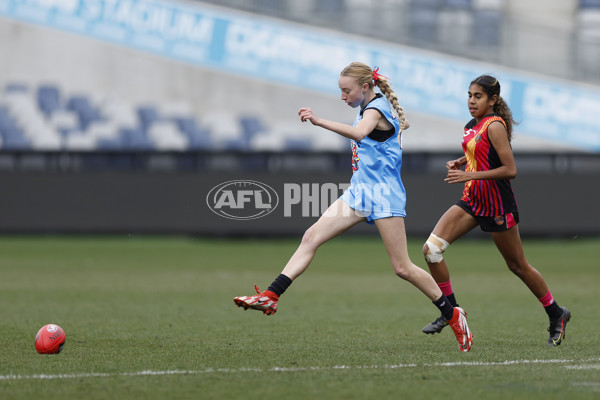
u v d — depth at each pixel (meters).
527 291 40.09
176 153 67.62
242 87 78.56
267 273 47.81
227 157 67.44
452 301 24.92
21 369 20.22
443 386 18.22
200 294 38.25
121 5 78.25
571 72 78.88
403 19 79.25
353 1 79.31
